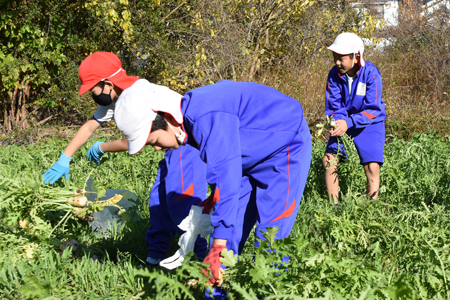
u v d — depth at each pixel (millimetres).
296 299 1855
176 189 2988
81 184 4320
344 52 4031
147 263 3105
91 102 9773
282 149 2424
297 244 2117
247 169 2467
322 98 8359
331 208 3617
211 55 8922
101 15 9125
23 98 9383
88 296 2609
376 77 4164
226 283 2152
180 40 9781
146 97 2064
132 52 9555
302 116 2539
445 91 9430
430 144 5570
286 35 9609
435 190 3877
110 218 3660
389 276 2441
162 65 9680
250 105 2344
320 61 9281
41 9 9055
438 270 2395
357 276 2113
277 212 2443
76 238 3309
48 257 2852
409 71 10266
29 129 8734
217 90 2271
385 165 4465
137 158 5242
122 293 2672
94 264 2836
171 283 1850
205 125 2148
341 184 4527
